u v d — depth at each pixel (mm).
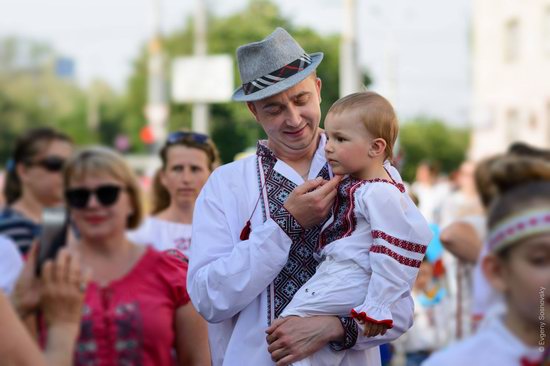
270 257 3848
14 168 6676
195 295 4031
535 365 2598
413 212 3910
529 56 31000
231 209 4133
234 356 4012
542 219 2484
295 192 3900
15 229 6234
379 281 3746
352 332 3834
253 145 20938
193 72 21094
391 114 3953
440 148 60625
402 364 8117
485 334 2689
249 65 4078
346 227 3936
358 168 3928
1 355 2895
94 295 4500
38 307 3539
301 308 3861
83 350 4383
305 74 4004
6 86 72625
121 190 4719
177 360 4754
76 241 4758
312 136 4125
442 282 7789
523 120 31391
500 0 32781
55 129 6785
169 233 6102
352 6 19031
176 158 6191
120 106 72875
